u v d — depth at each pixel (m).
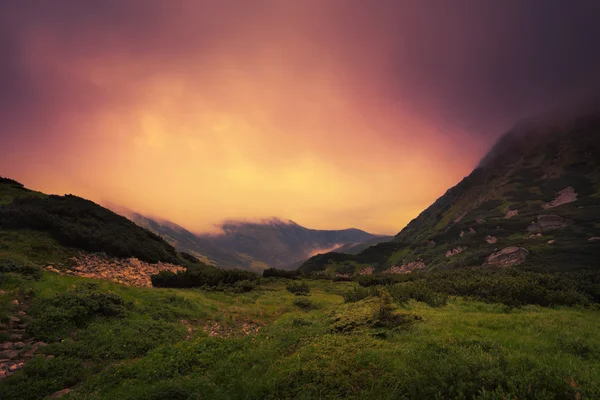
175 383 7.79
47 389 8.86
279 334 12.46
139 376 9.19
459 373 6.27
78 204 45.41
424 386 6.17
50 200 43.22
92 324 13.39
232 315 19.00
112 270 29.86
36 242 28.78
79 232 33.34
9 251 25.81
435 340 8.80
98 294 15.69
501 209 132.75
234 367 9.07
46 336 11.87
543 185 137.62
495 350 7.72
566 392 5.56
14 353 10.40
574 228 87.38
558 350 8.47
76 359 10.59
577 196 114.88
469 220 135.12
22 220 30.91
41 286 15.78
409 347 8.45
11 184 47.56
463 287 20.41
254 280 32.38
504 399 5.34
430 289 20.45
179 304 18.83
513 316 13.12
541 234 91.25
